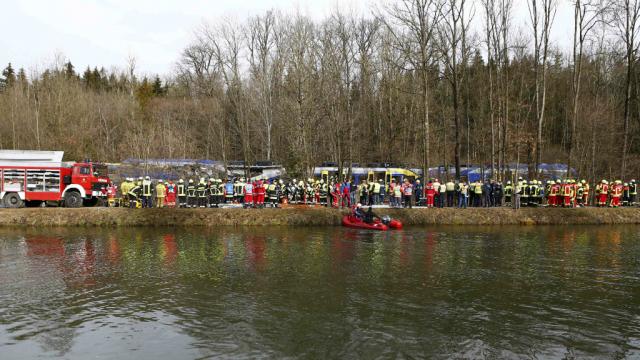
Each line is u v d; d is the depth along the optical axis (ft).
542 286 54.03
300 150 136.46
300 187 121.70
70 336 38.47
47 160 109.19
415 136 172.55
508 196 120.26
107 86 313.53
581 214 110.73
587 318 43.55
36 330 39.78
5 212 99.19
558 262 66.74
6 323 41.34
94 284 53.72
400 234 92.32
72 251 73.00
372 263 65.26
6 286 52.70
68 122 193.36
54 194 108.37
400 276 58.03
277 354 35.09
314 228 100.53
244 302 47.44
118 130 209.77
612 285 54.70
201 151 201.26
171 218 101.40
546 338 38.65
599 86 197.77
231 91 187.62
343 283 54.60
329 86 138.10
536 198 118.62
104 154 186.91
